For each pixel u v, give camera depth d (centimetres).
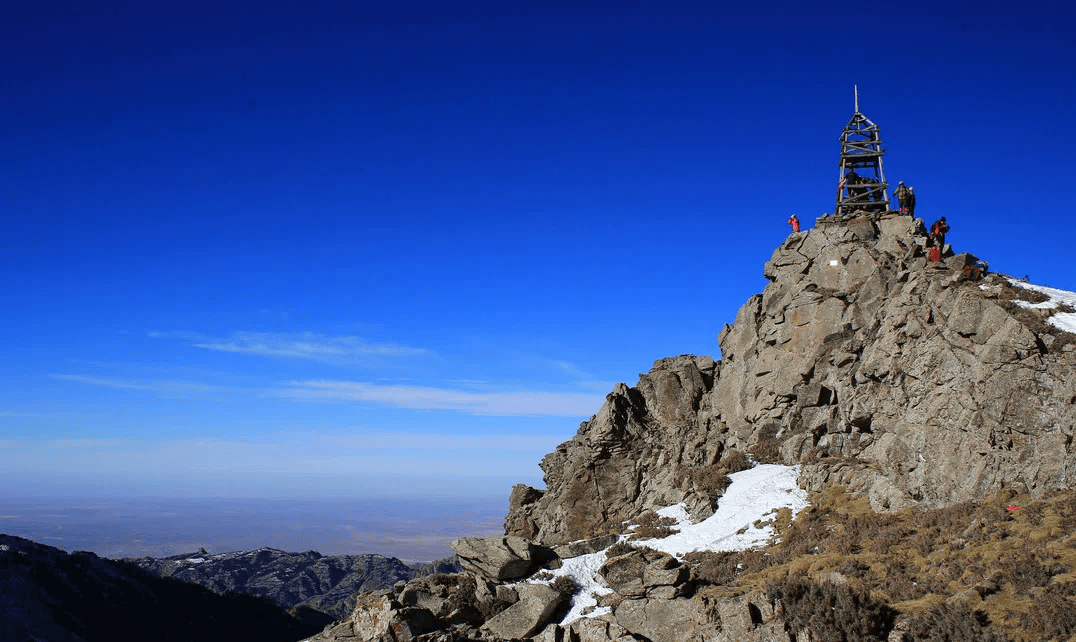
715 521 5222
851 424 5400
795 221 6825
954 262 5481
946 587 3500
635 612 4128
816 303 6112
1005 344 4366
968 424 4381
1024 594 3222
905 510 4481
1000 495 4059
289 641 14762
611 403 6706
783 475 5566
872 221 6469
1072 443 3947
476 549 5088
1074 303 4781
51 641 10838
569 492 6444
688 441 6391
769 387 6147
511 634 4425
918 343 4972
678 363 7225
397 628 4519
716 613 3819
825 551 4312
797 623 3506
